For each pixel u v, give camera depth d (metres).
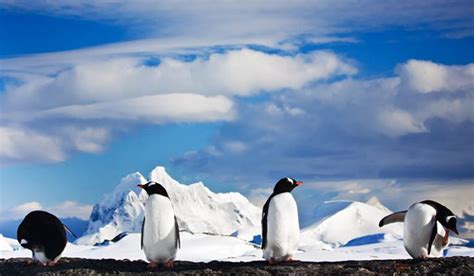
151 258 16.58
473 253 39.34
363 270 15.51
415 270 15.55
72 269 16.12
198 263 17.12
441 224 16.97
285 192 16.61
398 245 44.09
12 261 17.89
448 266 15.75
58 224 17.38
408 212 17.00
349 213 145.88
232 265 16.64
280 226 16.31
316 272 15.46
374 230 140.38
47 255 17.06
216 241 42.91
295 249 16.66
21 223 17.31
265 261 17.22
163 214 16.36
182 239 43.84
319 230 141.12
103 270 16.12
